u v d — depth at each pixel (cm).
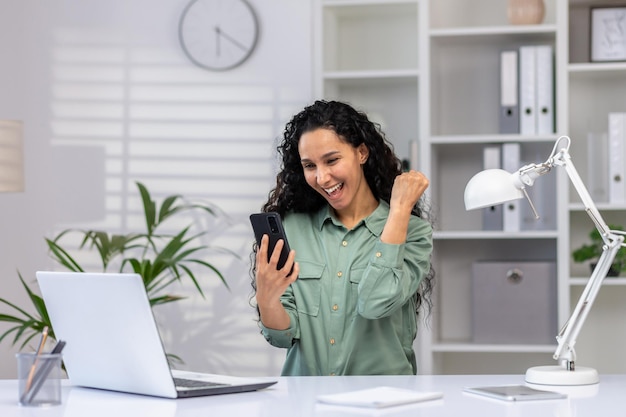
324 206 261
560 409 178
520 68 430
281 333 239
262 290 228
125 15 465
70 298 204
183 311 459
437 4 465
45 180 469
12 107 471
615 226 427
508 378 224
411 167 430
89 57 467
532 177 225
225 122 458
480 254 465
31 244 469
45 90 469
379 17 469
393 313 248
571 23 453
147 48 464
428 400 189
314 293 250
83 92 467
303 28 449
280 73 452
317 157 242
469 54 462
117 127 466
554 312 427
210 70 459
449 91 465
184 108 461
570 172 224
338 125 243
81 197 467
